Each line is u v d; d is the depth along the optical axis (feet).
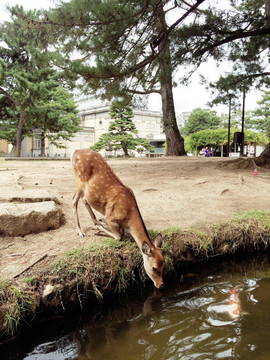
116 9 29.25
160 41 35.65
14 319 10.16
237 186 26.91
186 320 11.12
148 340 9.99
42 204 16.46
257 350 9.23
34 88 76.54
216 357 8.95
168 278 14.71
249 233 17.66
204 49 35.73
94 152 14.69
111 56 32.73
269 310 11.69
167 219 18.15
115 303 12.59
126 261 13.55
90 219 17.46
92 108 208.03
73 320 11.44
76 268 12.20
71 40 32.53
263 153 37.19
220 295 13.05
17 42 77.46
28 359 9.29
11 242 14.01
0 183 23.30
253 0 50.42
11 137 106.42
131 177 29.48
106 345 9.86
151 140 194.70
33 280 11.26
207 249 16.30
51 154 165.07
